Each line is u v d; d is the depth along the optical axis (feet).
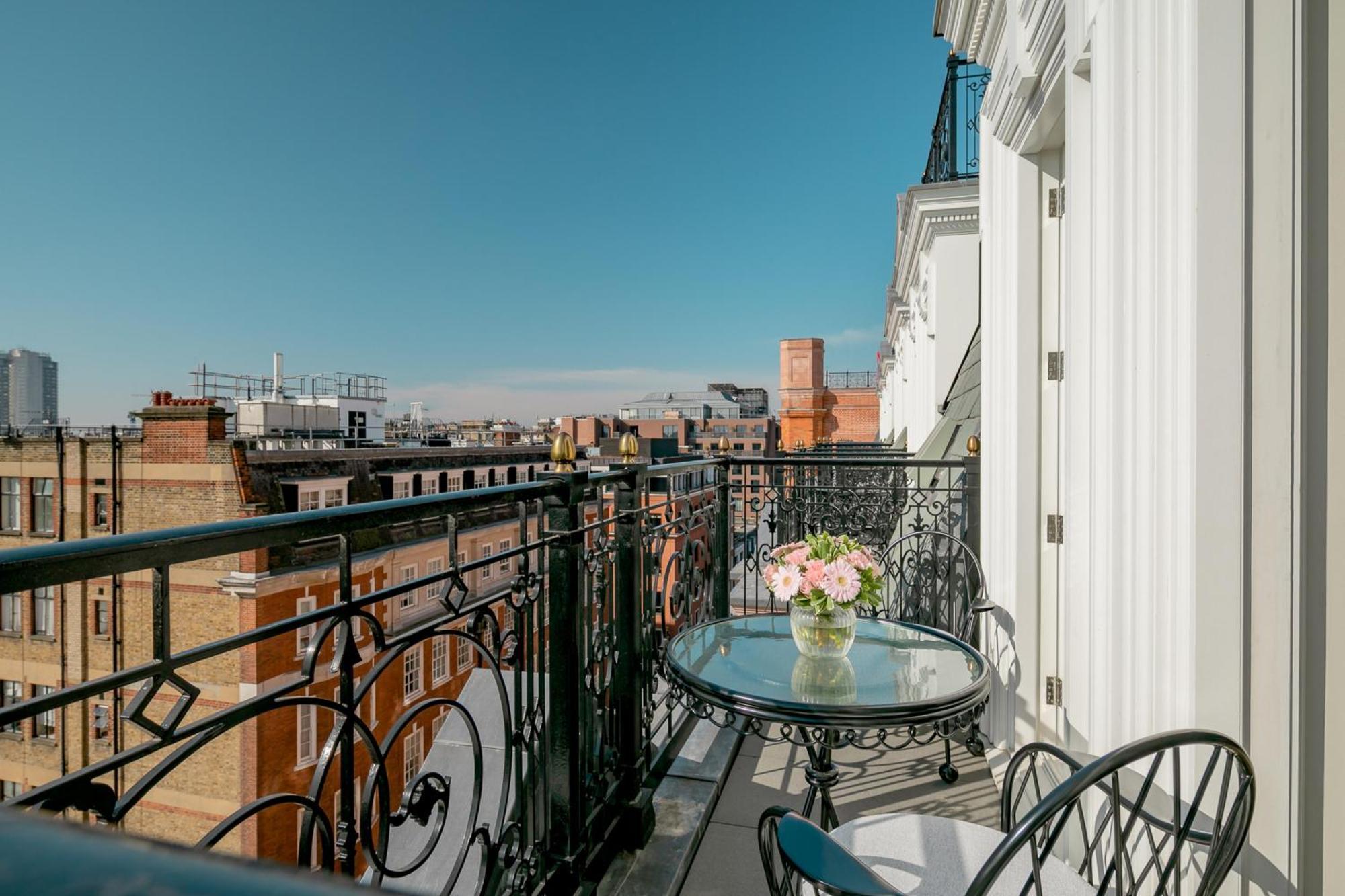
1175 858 3.95
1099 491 6.50
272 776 40.11
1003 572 10.87
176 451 50.44
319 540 3.82
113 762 2.82
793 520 17.39
